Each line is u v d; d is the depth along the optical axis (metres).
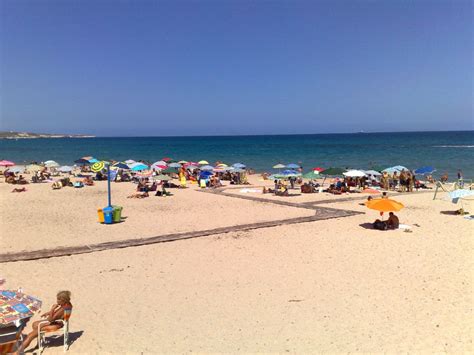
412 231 15.76
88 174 40.84
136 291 9.91
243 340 7.48
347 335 7.64
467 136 171.38
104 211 17.25
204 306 9.02
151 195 25.91
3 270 11.37
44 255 12.64
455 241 14.32
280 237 14.88
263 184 32.50
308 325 8.06
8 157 75.12
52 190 28.25
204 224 17.06
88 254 12.91
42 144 157.38
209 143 148.75
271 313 8.63
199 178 31.30
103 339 7.58
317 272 11.18
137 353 7.07
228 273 11.15
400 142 125.94
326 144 123.00
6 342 6.35
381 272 11.14
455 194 18.27
